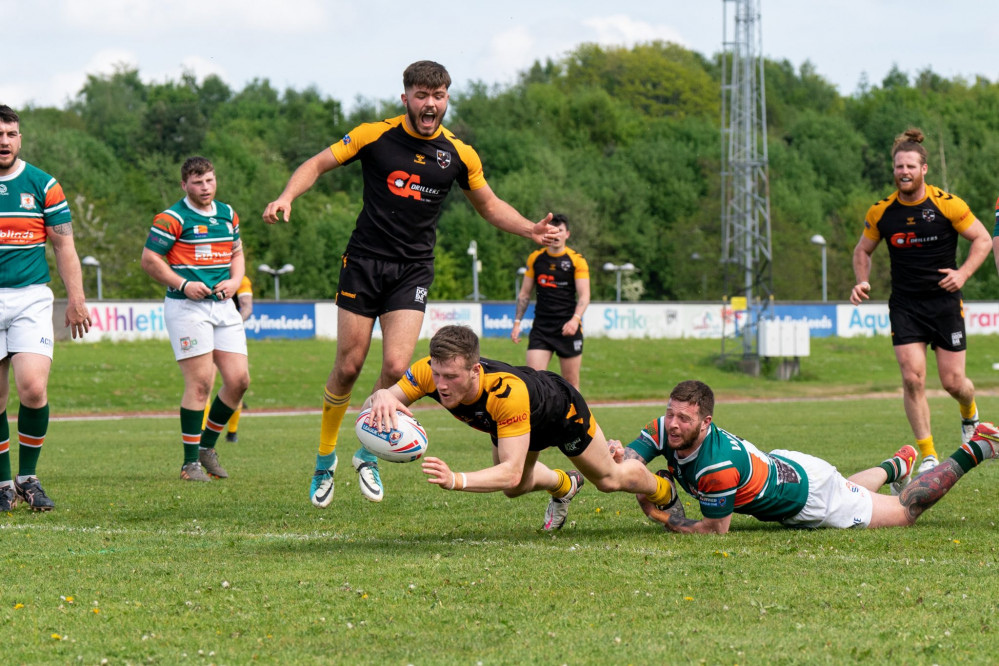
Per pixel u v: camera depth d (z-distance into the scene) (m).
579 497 28.47
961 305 33.34
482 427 19.83
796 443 44.25
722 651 12.73
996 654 12.56
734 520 23.92
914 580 16.59
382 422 19.50
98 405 96.75
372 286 23.66
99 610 14.96
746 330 135.75
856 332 165.12
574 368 48.66
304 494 29.42
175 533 22.28
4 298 25.95
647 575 17.06
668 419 21.19
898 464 24.48
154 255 32.56
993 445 22.78
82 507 26.81
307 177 22.95
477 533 22.39
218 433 34.22
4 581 16.91
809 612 14.62
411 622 14.24
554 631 13.73
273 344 135.62
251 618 14.48
